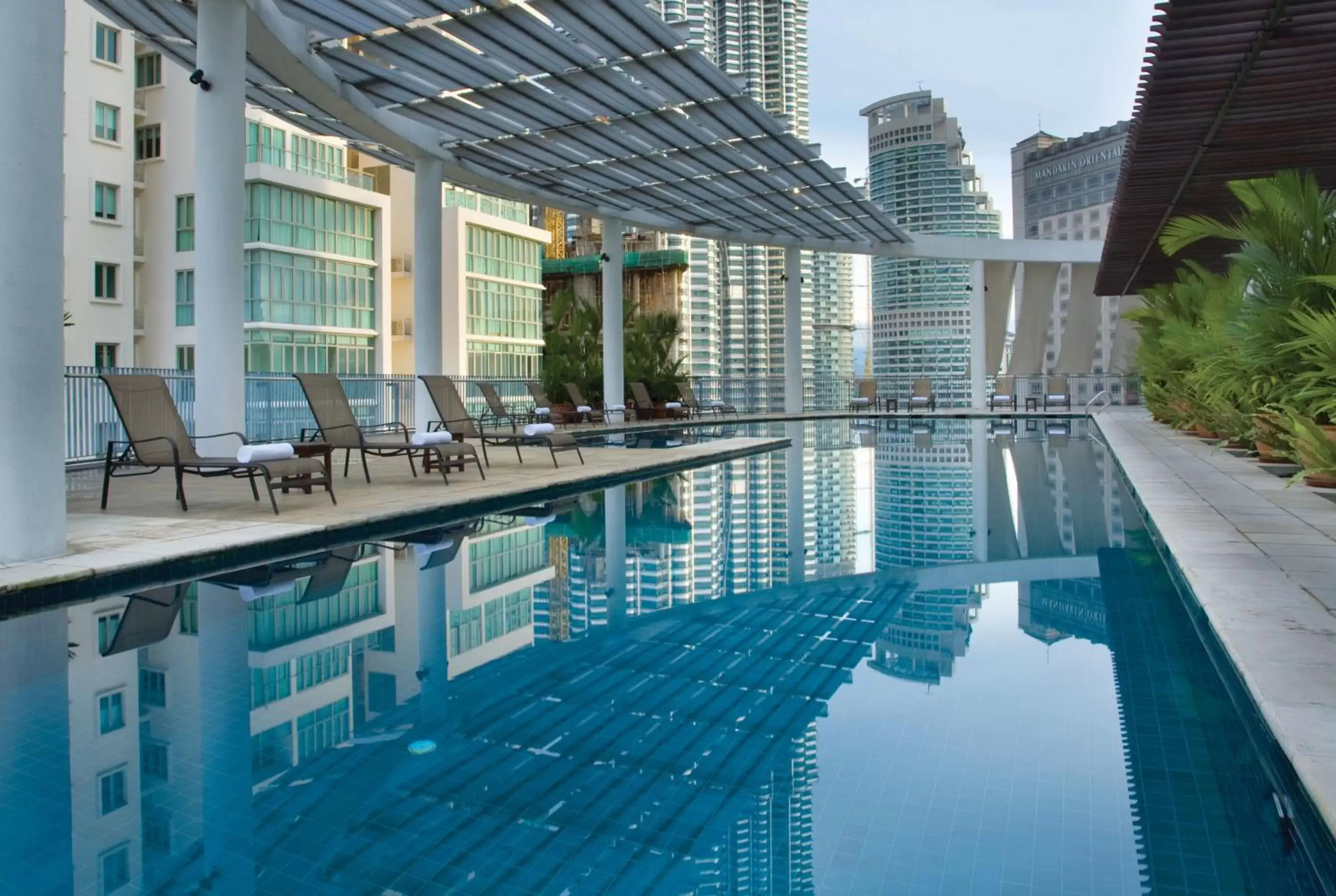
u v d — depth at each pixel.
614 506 8.41
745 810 2.28
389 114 12.44
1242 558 4.65
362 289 32.88
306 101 11.65
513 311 41.09
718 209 18.36
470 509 7.52
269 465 6.36
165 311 30.33
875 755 2.66
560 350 21.70
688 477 10.81
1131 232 13.33
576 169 15.16
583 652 3.82
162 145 30.19
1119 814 2.25
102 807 2.25
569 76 10.87
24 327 4.70
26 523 4.71
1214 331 10.03
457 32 9.66
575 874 1.95
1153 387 16.72
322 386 8.49
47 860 1.96
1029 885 1.90
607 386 19.70
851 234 22.02
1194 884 1.89
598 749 2.72
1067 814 2.25
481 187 15.80
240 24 8.98
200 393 8.99
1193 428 14.22
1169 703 3.10
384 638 3.97
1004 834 2.15
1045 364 26.16
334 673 3.45
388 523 6.58
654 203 17.88
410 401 15.58
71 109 27.52
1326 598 3.81
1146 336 17.03
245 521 6.09
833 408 29.03
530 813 2.25
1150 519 6.46
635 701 3.18
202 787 2.39
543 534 6.89
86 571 4.57
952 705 3.11
